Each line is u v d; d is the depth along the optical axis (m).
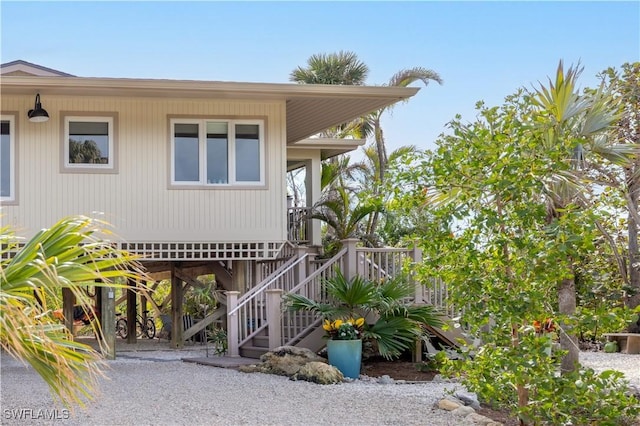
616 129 14.96
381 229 19.98
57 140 14.34
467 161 7.26
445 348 13.62
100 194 14.42
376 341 13.39
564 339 9.88
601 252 17.75
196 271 18.34
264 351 13.65
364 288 12.58
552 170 7.24
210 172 14.79
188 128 14.75
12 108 14.25
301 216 19.67
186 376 11.91
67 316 17.34
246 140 14.88
